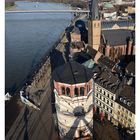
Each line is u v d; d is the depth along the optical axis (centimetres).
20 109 8312
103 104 7788
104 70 8512
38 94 9156
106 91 7444
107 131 6981
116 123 7338
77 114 5522
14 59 14350
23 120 7688
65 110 5519
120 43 12725
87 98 5456
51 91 9344
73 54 11631
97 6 12006
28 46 17025
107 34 12925
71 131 5753
